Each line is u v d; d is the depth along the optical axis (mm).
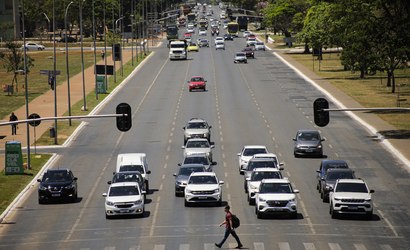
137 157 111812
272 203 90375
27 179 120625
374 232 84250
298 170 121938
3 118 183625
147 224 89875
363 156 132375
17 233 88562
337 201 90062
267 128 161500
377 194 104812
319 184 105625
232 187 110688
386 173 118375
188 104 196500
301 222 89188
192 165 109125
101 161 133125
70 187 104250
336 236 82375
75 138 156500
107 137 156125
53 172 106500
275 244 79000
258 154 114438
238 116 177000
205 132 144750
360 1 178375
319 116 95062
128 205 92688
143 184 102875
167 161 131500
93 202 104188
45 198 103625
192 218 92188
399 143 141750
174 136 154750
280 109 186250
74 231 88062
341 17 198000
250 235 83062
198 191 97875
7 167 123500
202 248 77938
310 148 131375
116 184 96125
